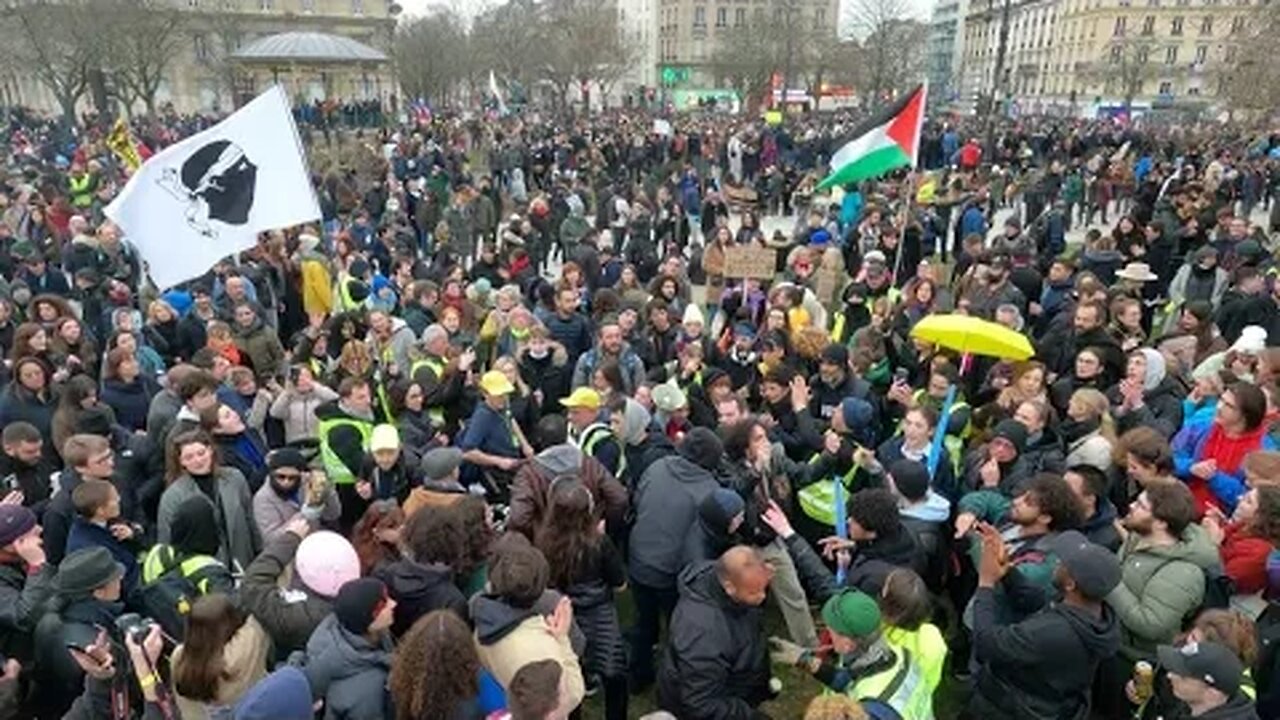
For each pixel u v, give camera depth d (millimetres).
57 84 35094
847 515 5402
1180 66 86312
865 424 5891
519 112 54562
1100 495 4906
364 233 15312
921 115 10508
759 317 10055
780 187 24734
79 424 6293
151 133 31781
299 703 3135
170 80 58875
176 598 4305
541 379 8273
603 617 4707
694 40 99438
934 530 5301
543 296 10156
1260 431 5762
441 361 7973
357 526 4836
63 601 4137
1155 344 9242
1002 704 4047
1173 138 34750
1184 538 4375
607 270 13086
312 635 3770
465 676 3348
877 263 10250
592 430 6078
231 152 8172
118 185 20359
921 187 18625
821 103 73688
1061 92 100250
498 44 68750
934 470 5805
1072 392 7051
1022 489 4977
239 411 6840
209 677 3617
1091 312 7867
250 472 6121
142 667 3713
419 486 5469
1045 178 22531
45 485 6000
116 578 4184
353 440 5766
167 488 5379
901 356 8422
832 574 5418
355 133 38969
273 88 8297
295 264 11906
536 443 6848
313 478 5219
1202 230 13906
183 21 41688
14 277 11141
